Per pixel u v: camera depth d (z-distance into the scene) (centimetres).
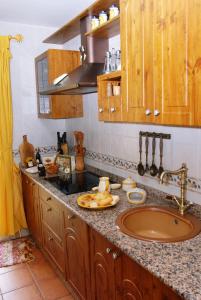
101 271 172
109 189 226
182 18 124
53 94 296
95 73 227
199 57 118
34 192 293
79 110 319
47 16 295
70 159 295
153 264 124
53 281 256
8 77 311
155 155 213
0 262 287
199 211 175
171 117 136
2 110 310
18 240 336
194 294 103
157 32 140
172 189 198
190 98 124
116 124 259
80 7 268
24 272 270
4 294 239
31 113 344
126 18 163
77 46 309
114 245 151
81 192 231
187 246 139
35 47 336
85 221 175
